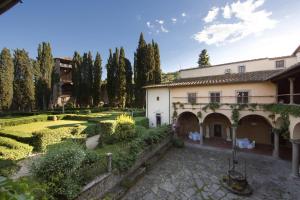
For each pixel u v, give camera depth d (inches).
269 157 638.5
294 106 476.1
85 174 341.4
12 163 392.5
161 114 951.6
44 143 527.8
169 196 396.5
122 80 1755.7
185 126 973.2
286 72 501.4
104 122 625.3
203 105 786.8
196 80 963.3
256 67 895.7
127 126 670.5
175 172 513.3
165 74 2267.5
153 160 581.6
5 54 1380.4
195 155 660.1
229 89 776.9
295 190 421.7
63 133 591.8
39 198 231.9
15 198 62.8
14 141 522.6
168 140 761.6
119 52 1801.2
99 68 1956.2
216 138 888.3
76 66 1983.3
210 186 438.9
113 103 1812.3
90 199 335.0
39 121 1080.8
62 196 286.0
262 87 715.4
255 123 811.4
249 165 568.4
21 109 1560.0
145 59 1505.9
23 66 1545.3
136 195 398.3
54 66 2034.9
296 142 477.7
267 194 406.9
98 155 390.9
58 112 1441.9
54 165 287.7
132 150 493.0
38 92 1742.1
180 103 861.8
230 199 387.9
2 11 143.6
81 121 1045.2
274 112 620.4
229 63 970.1
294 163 483.5
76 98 1980.8
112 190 396.8
